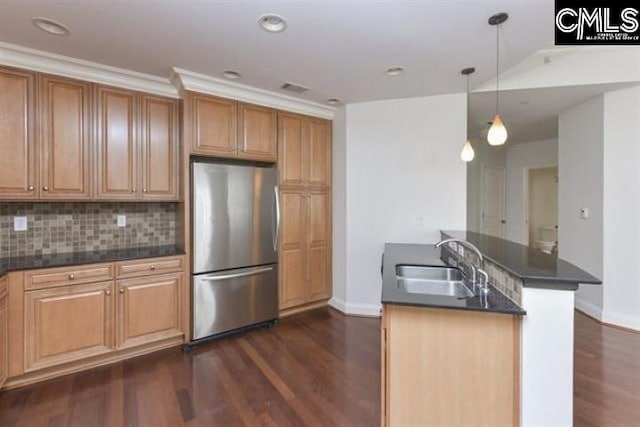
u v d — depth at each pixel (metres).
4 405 2.03
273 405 2.07
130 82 2.79
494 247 2.15
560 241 4.08
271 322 3.39
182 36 2.18
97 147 2.64
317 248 3.84
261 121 3.36
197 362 2.60
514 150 6.36
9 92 2.31
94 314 2.46
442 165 3.45
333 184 3.95
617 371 2.48
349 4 1.83
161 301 2.75
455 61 2.59
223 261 3.05
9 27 2.05
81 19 1.97
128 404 2.06
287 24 2.04
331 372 2.46
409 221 3.57
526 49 2.38
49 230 2.71
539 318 1.47
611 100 3.36
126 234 3.04
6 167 2.30
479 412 1.57
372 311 3.67
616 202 3.36
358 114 3.69
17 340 2.18
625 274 3.31
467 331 1.57
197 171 2.88
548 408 1.48
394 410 1.66
